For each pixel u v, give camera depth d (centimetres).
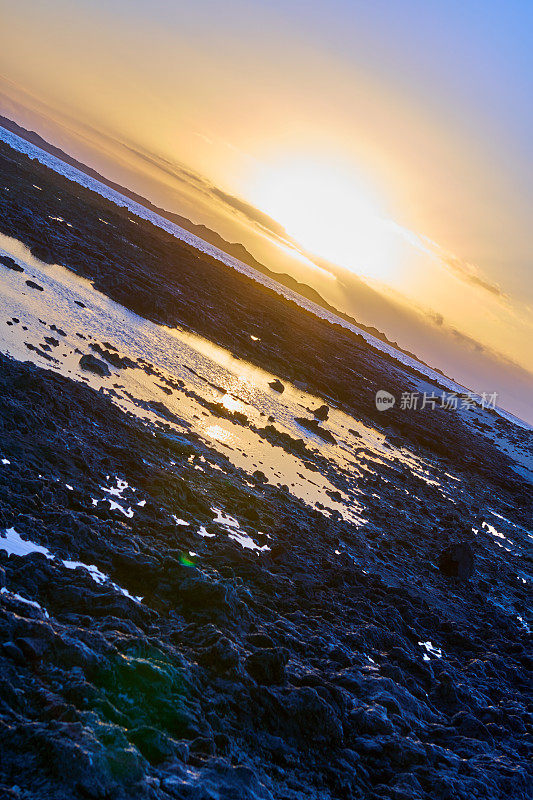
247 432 3691
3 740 803
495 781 1309
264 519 2364
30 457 1691
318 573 2100
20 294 3684
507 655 2269
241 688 1163
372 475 4391
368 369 9850
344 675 1441
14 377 2184
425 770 1243
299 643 1508
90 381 2880
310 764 1141
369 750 1230
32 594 1158
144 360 3909
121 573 1410
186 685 1088
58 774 789
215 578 1580
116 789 810
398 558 2873
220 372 4944
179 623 1316
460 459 7156
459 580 3005
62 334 3366
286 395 5603
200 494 2209
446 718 1574
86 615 1162
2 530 1294
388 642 1825
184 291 7050
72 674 971
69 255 5416
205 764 955
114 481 1900
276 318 8862
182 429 2986
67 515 1448
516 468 8906
